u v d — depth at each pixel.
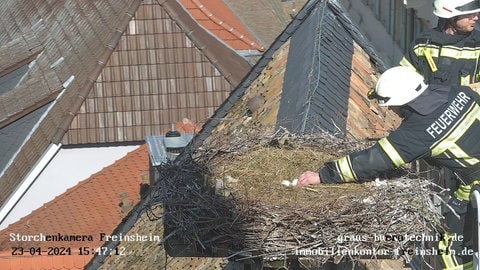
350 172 11.44
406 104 11.08
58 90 36.59
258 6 50.38
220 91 36.69
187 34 36.75
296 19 23.50
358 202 11.19
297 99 18.36
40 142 35.28
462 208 11.36
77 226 28.98
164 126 36.34
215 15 41.59
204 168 12.67
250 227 11.19
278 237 11.13
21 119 36.16
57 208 29.70
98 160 35.78
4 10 42.72
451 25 12.35
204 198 11.81
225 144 13.56
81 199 30.02
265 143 13.45
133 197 29.91
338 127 16.02
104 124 35.81
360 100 19.41
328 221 11.05
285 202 11.40
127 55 36.44
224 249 11.55
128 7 36.94
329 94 18.62
